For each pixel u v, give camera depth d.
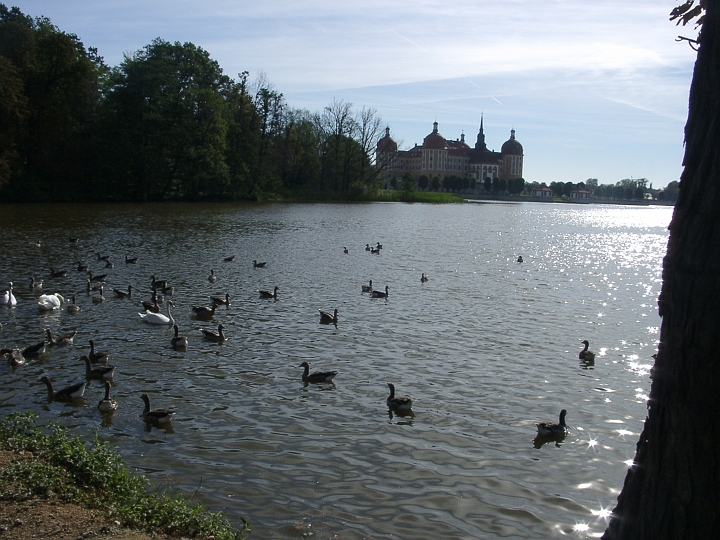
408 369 20.41
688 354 5.50
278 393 18.00
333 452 14.27
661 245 65.94
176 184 105.06
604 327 26.92
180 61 106.19
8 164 81.94
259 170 121.88
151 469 13.26
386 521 11.55
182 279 37.19
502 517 11.81
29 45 88.19
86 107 100.50
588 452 14.57
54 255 44.50
